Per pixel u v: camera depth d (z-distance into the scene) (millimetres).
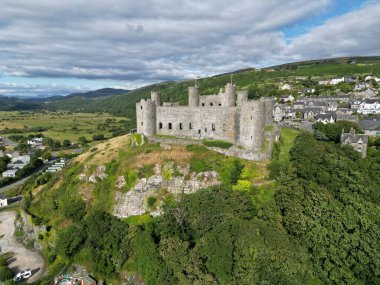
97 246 62656
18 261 69188
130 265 58344
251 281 43625
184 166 71438
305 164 65000
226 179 66562
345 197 58219
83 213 72062
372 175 69938
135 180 71500
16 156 171125
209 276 47094
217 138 79000
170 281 50438
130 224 65312
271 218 54000
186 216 60375
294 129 95875
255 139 71938
